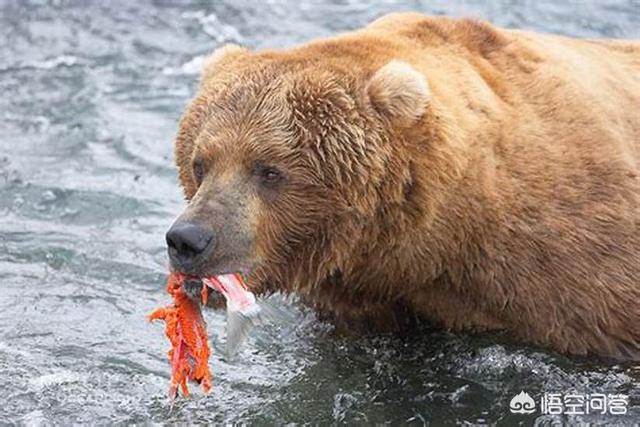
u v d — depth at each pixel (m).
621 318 11.60
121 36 24.69
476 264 11.41
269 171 10.48
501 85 11.93
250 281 10.53
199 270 10.02
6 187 17.11
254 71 10.95
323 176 10.48
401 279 11.46
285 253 10.77
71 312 13.53
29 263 14.77
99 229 15.74
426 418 11.38
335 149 10.41
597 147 11.86
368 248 10.92
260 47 24.05
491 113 11.42
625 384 11.66
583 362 11.80
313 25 25.34
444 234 11.07
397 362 12.36
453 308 11.95
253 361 12.50
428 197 10.71
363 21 25.48
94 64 23.03
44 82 22.03
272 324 13.17
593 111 12.12
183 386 11.00
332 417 11.41
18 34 24.89
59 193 16.84
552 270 11.41
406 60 11.32
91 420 11.30
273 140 10.43
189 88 21.56
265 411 11.50
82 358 12.48
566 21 24.66
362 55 11.22
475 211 11.08
